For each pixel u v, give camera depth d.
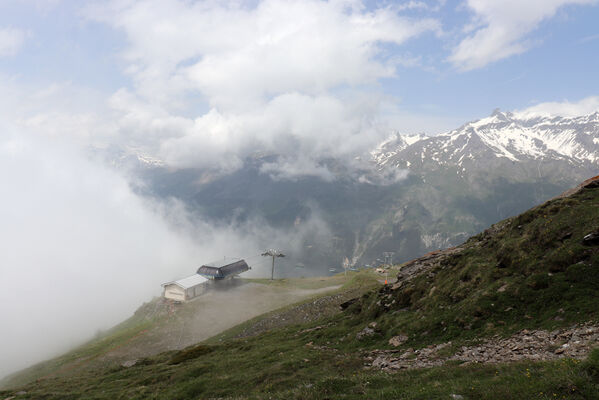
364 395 19.64
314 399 21.00
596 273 24.92
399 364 26.56
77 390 44.03
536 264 29.75
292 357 36.28
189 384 33.81
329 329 45.16
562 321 22.91
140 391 36.59
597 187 36.84
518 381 15.96
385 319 39.25
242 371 35.75
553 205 35.41
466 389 16.80
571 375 14.52
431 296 37.66
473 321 28.72
